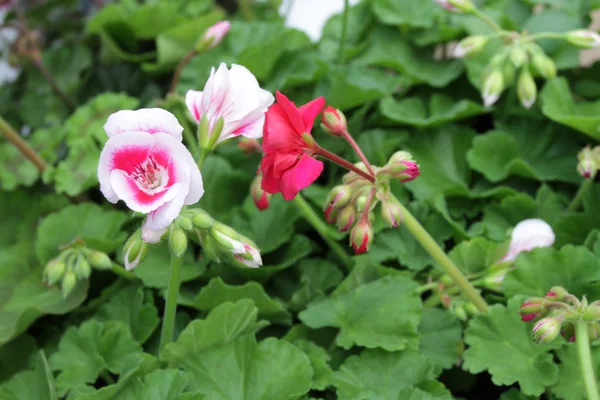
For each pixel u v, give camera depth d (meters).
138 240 0.57
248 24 0.84
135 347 0.66
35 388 0.66
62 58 0.90
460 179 0.77
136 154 0.54
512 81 0.77
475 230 0.72
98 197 0.81
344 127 0.61
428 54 0.83
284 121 0.56
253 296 0.67
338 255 0.73
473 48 0.73
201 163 0.58
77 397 0.60
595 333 0.59
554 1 0.83
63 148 0.82
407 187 0.75
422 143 0.78
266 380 0.62
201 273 0.70
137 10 0.84
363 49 0.83
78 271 0.66
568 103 0.76
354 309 0.66
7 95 0.92
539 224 0.67
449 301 0.67
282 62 0.81
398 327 0.65
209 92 0.57
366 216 0.60
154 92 0.84
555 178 0.74
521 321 0.64
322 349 0.65
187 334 0.62
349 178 0.61
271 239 0.73
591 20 0.82
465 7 0.74
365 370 0.64
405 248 0.72
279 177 0.56
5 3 0.88
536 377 0.62
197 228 0.57
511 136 0.76
